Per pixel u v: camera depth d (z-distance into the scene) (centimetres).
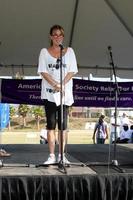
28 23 682
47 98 404
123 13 646
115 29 699
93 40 732
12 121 2092
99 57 785
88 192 360
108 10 654
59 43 402
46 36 712
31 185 354
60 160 391
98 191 362
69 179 359
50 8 651
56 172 371
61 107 381
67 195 358
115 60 797
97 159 498
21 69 803
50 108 405
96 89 770
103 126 934
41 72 403
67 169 389
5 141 1435
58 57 404
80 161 473
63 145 401
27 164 419
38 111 2070
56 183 357
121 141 914
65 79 402
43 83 409
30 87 759
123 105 770
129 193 368
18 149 627
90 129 1964
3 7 644
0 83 754
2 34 705
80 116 1992
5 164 423
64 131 411
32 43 733
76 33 714
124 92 769
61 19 680
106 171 380
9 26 687
